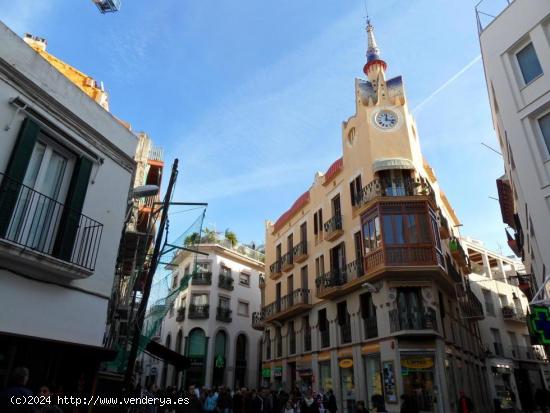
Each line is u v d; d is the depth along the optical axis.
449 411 16.72
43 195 7.70
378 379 18.70
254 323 33.41
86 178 9.09
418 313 18.41
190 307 38.12
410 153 21.78
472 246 36.78
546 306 10.98
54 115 8.59
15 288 7.24
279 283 30.89
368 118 23.05
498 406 23.80
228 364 37.91
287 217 31.14
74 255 8.45
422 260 18.72
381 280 19.33
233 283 41.28
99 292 8.95
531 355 34.84
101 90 16.27
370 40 27.77
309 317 25.33
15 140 7.69
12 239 7.35
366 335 19.94
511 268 40.44
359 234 22.05
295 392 18.33
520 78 14.44
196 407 15.40
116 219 9.81
